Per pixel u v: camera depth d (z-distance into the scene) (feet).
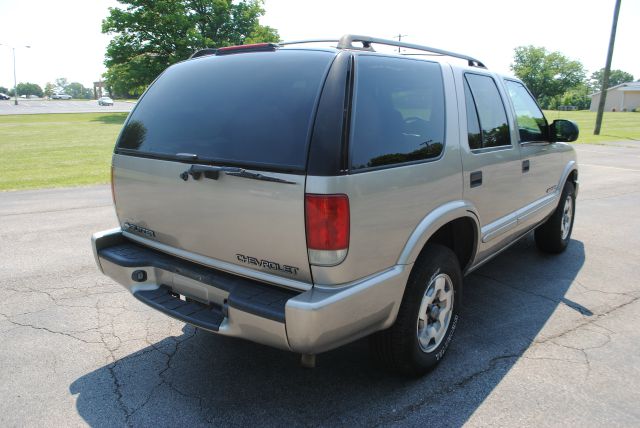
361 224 7.73
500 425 8.49
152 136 9.72
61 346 11.16
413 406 9.02
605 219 23.24
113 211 24.95
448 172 9.82
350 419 8.65
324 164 7.32
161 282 9.82
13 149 60.39
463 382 9.78
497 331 11.92
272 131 7.99
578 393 9.39
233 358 10.73
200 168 8.32
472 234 11.18
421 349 9.69
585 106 331.16
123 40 152.76
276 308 7.59
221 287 8.52
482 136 11.36
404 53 10.00
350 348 11.14
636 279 15.39
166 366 10.39
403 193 8.55
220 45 159.22
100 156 53.06
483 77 12.17
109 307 13.25
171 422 8.59
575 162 17.66
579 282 15.15
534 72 327.67
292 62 8.68
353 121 7.76
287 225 7.60
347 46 8.80
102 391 9.49
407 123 8.98
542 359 10.62
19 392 9.42
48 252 17.92
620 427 8.44
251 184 7.85
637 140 74.23
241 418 8.70
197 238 8.95
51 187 32.65
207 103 9.18
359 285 7.84
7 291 14.26
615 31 82.33
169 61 150.30
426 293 9.65
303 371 10.20
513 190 12.92
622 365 10.39
